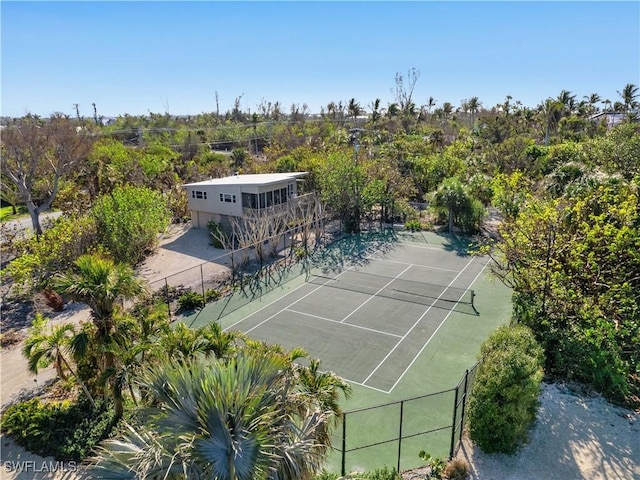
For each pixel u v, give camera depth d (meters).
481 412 11.70
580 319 15.55
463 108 115.62
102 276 12.78
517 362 11.55
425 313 22.09
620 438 12.09
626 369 13.70
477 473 11.29
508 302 23.12
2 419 14.24
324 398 9.91
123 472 7.04
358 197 36.47
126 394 14.86
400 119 93.38
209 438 6.84
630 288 14.84
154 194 30.05
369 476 11.00
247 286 25.86
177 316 22.00
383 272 28.03
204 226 36.59
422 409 14.81
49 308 23.03
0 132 32.53
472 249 32.16
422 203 45.69
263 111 124.81
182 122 113.81
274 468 6.93
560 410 13.27
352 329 20.58
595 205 17.56
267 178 36.22
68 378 14.30
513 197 30.03
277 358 8.60
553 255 16.73
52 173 36.03
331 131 77.00
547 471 11.21
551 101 72.56
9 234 28.22
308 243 34.16
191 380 7.43
